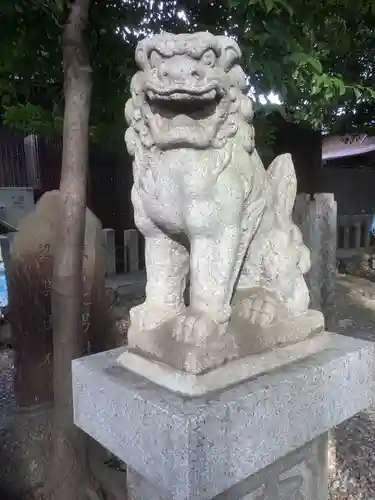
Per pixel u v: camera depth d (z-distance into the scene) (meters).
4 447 2.13
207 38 1.04
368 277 6.46
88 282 2.47
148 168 1.21
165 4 2.60
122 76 2.67
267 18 2.06
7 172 7.23
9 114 3.32
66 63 1.71
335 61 3.52
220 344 1.12
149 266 1.32
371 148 9.08
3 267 3.67
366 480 2.19
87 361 1.31
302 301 1.39
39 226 2.58
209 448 0.99
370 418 2.83
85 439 1.86
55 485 1.85
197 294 1.18
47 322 2.60
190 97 1.04
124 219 7.22
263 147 3.18
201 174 1.12
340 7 2.42
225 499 1.20
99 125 3.08
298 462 1.38
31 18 2.17
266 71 2.14
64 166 1.75
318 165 6.97
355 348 1.38
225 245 1.17
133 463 1.11
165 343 1.14
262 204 1.29
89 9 1.73
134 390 1.10
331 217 2.57
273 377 1.16
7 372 3.43
